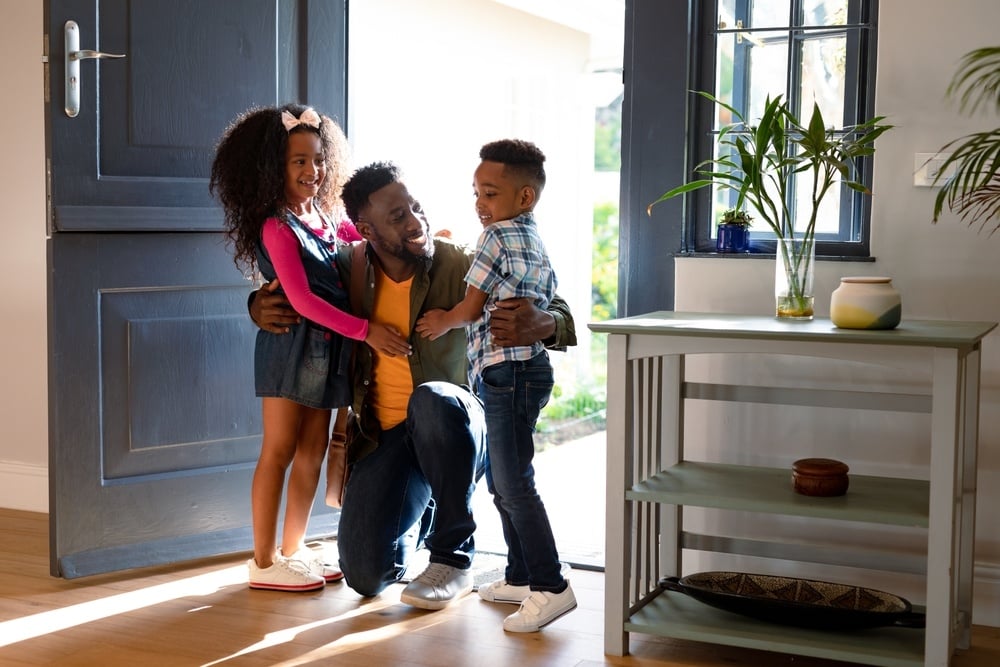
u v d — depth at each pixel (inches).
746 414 119.6
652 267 124.7
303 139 115.5
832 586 108.7
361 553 115.4
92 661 100.3
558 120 299.6
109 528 125.9
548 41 292.0
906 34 111.6
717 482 106.3
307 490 124.5
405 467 117.9
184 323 129.7
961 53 109.9
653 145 123.8
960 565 105.5
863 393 109.6
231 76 131.4
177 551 130.1
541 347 108.2
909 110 112.0
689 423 121.8
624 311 126.5
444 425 112.5
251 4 132.5
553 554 109.8
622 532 103.2
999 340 110.4
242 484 134.8
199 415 131.2
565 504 163.9
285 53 136.0
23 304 151.8
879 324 97.7
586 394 288.7
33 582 123.6
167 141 127.2
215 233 131.4
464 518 116.1
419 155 246.4
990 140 98.0
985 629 111.3
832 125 118.7
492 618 112.5
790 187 121.8
